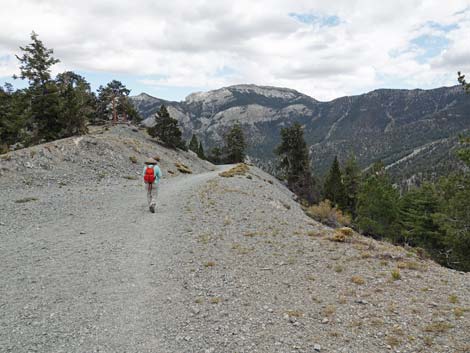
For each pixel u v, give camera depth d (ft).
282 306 20.40
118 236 34.58
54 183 67.26
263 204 57.26
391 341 16.02
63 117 127.24
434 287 22.82
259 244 33.83
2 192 54.95
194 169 159.22
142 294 21.66
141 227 38.52
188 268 26.68
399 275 24.61
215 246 32.73
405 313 18.89
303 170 200.13
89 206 49.49
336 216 73.82
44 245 30.83
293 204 79.82
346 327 17.66
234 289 22.94
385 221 118.93
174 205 52.31
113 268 25.86
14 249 29.43
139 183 81.30
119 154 103.91
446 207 83.25
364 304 20.31
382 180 145.89
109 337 16.55
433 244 113.50
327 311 19.45
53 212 44.32
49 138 126.72
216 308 20.07
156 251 30.42
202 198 58.23
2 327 16.88
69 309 19.16
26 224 37.83
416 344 15.74
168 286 23.13
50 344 15.64
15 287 21.70
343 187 164.35
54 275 23.99
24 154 74.02
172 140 190.08
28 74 121.80
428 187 120.47
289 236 37.22
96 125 217.36
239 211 49.52
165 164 126.93
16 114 129.29
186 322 18.33
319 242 34.60
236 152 307.99
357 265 27.55
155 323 18.12
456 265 82.02
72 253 28.91
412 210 125.70
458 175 79.36
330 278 24.80
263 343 16.28
